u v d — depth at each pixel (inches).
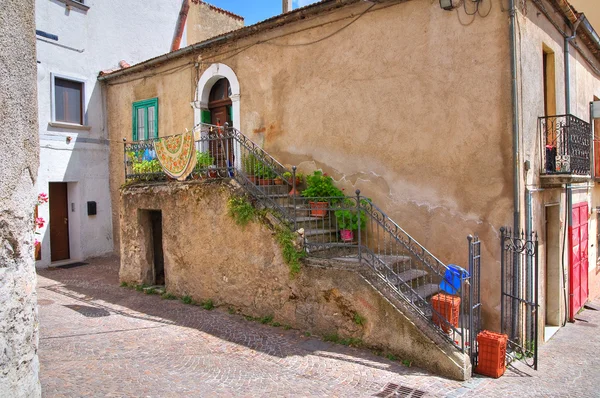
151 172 361.7
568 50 331.9
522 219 249.8
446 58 267.4
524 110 254.2
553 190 301.0
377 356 231.1
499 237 249.4
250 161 350.6
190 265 328.8
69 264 470.0
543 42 286.7
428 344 215.8
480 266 251.0
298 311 267.6
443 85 268.8
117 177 503.5
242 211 288.5
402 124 286.0
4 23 77.7
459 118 263.3
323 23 321.1
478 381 207.9
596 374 224.8
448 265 250.2
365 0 289.7
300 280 265.7
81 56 481.4
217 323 282.5
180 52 411.8
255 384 199.2
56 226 481.1
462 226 262.5
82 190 486.6
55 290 365.4
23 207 80.7
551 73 307.4
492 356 213.8
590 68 403.9
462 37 261.3
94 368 209.3
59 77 461.1
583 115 376.5
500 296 248.1
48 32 449.7
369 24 298.8
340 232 298.5
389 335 229.8
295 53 338.6
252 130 367.9
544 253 291.6
